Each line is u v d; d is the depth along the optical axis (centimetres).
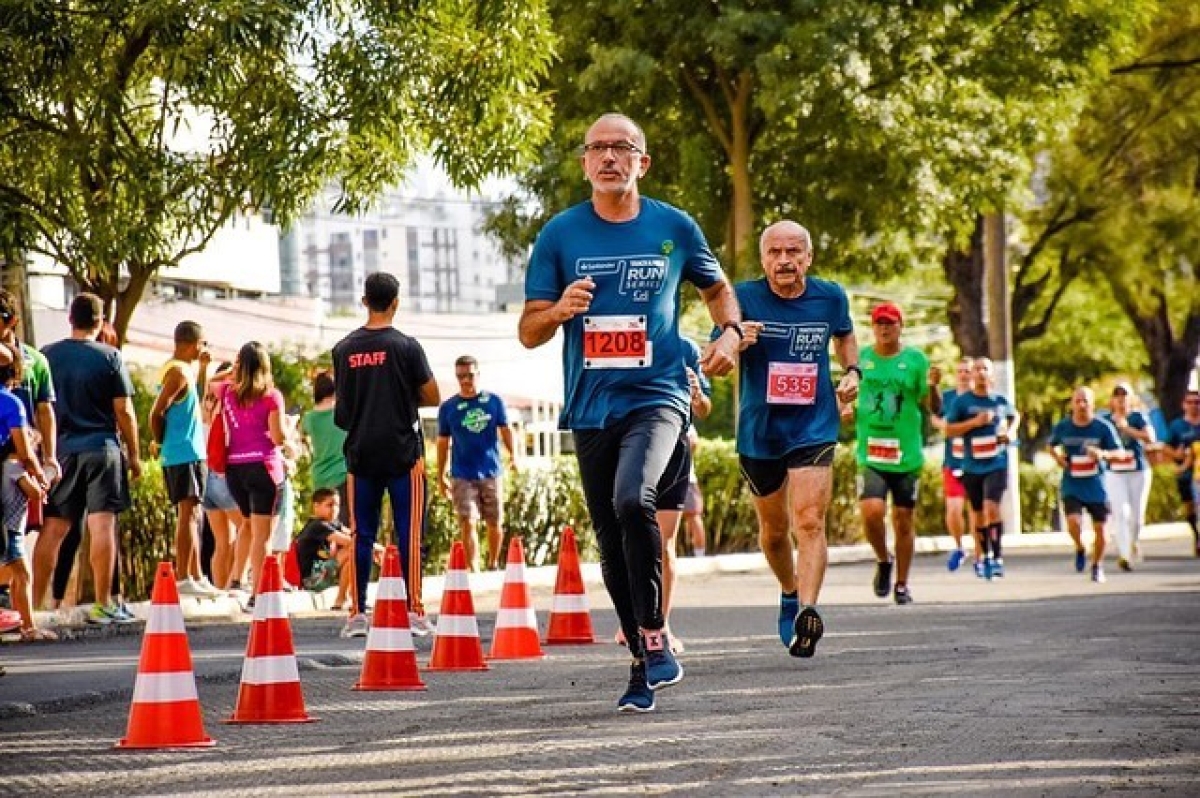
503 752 1041
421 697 1339
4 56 2292
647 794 895
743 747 1036
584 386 1188
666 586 1579
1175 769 945
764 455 1542
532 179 4031
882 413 2141
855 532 3994
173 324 5588
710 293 1238
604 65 3684
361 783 945
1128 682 1327
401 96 2361
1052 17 3953
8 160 2414
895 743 1039
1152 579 2867
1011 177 3988
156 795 924
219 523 2280
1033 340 6631
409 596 1834
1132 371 6838
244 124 2384
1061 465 2945
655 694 1297
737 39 3606
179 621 1105
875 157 3947
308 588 2416
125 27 2338
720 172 4053
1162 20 5194
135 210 2359
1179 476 3781
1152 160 5356
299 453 2527
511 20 2428
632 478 1153
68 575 2020
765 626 1967
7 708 1273
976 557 2972
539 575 2938
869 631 1831
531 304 1187
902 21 3728
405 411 1794
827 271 4162
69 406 1962
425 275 13775
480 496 2702
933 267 5334
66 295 5041
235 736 1132
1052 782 909
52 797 927
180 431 2153
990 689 1291
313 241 14050
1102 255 5478
